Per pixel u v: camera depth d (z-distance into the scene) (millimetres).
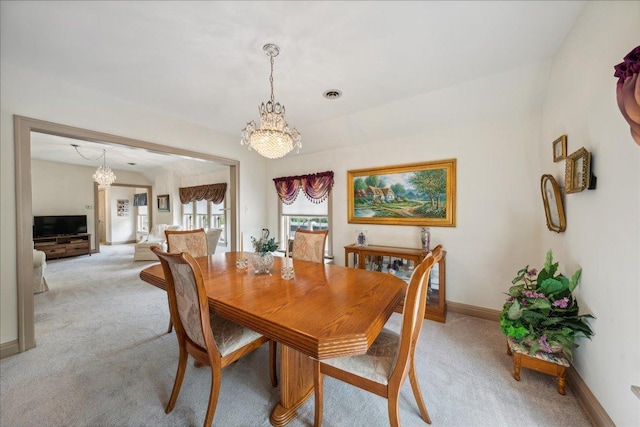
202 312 1248
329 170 3812
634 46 1105
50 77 2203
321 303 1331
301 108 2887
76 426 1376
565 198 1823
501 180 2584
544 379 1743
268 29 1633
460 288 2840
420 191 3055
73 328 2502
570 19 1580
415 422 1402
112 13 1496
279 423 1369
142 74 2170
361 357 1282
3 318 2020
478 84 2334
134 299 3305
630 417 1135
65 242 6191
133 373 1818
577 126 1625
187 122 3260
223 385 1706
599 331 1379
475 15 1531
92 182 6918
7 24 1572
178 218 6828
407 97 2623
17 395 1599
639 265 1085
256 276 1848
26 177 2105
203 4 1433
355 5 1444
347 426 1381
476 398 1576
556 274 1995
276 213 4422
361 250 3123
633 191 1120
